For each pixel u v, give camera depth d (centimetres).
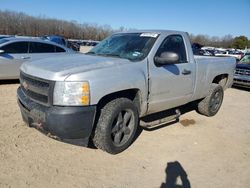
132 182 347
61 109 340
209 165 403
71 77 341
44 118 347
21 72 413
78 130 349
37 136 450
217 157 430
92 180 344
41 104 360
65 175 349
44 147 416
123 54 453
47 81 348
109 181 345
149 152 429
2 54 811
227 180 366
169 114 595
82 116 346
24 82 394
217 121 609
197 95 560
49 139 443
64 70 353
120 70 386
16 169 352
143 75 412
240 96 954
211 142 487
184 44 514
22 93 405
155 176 364
